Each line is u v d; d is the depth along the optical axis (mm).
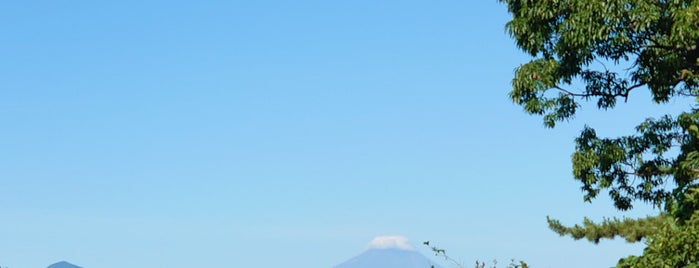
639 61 22922
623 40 21062
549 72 22469
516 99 23094
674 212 15906
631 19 20312
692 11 19625
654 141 24516
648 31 21641
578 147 24984
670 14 20844
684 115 23797
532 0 21984
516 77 22938
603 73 23422
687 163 16578
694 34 19750
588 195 25344
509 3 23062
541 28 22219
